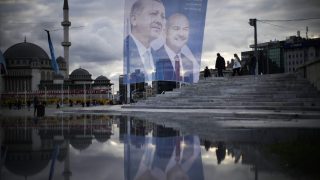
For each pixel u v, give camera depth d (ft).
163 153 29.30
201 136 40.47
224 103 89.10
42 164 24.75
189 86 117.50
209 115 75.61
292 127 46.68
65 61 407.85
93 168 23.27
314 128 44.96
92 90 352.28
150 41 127.65
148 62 128.88
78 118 87.97
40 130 53.78
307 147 29.04
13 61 428.15
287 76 98.53
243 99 88.17
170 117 77.66
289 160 24.41
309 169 21.43
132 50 129.29
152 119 74.23
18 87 423.23
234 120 61.57
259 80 100.48
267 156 26.35
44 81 415.64
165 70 127.75
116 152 30.22
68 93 360.69
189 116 76.54
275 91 87.76
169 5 125.18
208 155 27.81
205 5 124.77
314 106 75.46
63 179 20.07
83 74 442.09
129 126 57.77
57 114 119.65
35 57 431.84
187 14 125.08
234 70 127.34
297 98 80.74
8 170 22.62
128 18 127.44
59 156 28.37
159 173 21.62
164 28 126.31
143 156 27.96
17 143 37.17
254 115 66.95
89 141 38.47
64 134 46.75
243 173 20.93
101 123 66.85
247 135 39.58
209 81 113.39
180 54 126.82
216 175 20.72
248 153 27.96
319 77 81.92
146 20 126.62
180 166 23.71
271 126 48.67
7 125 66.28
